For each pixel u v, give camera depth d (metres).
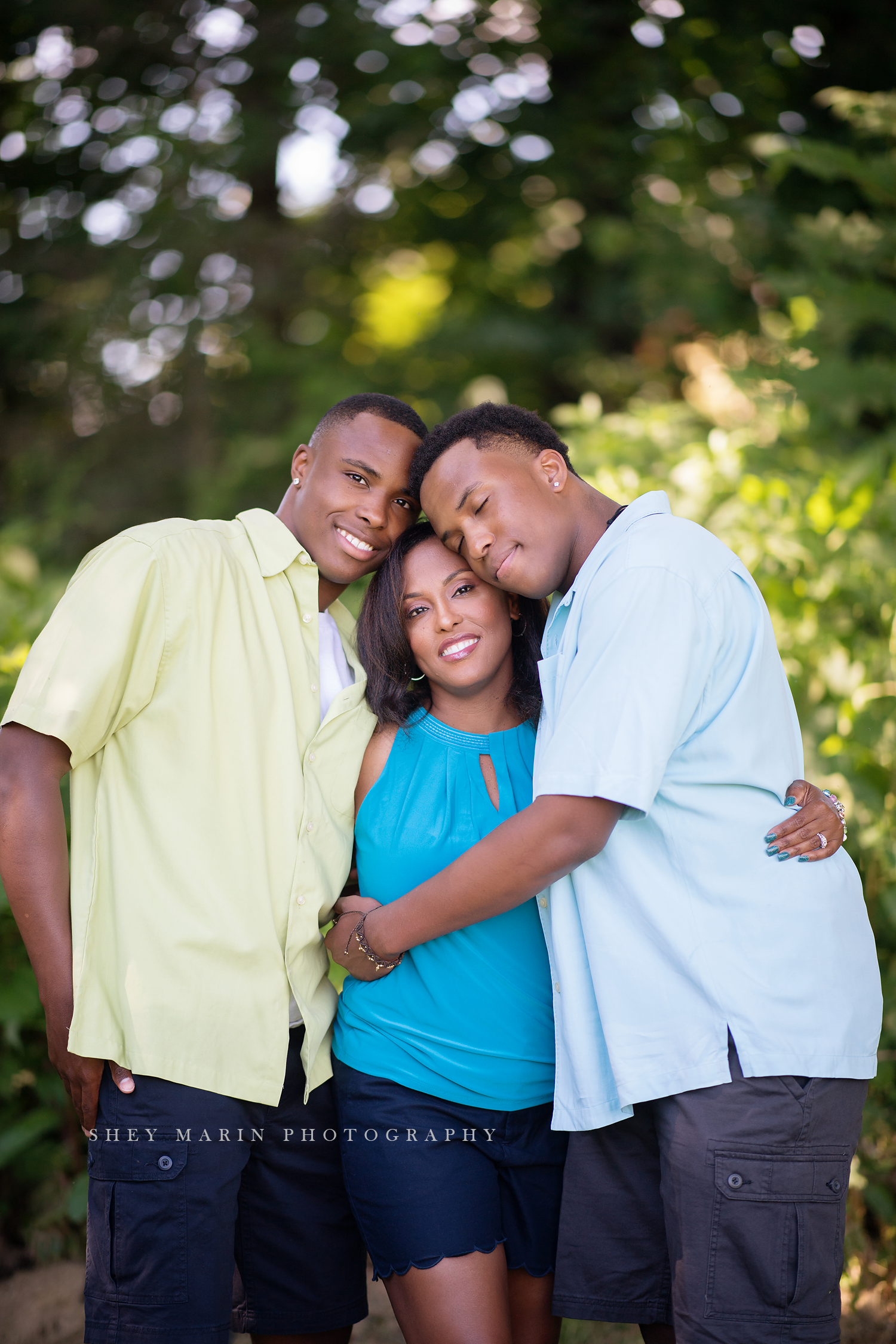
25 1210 3.03
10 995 2.88
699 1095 1.85
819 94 5.64
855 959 1.92
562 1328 2.69
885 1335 2.59
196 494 7.35
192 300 7.52
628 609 1.86
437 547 2.21
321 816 2.08
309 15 7.26
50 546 6.62
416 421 2.33
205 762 1.98
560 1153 2.13
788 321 6.20
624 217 7.77
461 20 7.37
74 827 2.00
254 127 7.29
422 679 2.28
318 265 8.02
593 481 3.66
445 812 2.15
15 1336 2.67
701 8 6.76
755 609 1.97
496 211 8.09
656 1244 2.02
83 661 1.89
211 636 2.02
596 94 7.46
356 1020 2.13
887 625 3.25
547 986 2.12
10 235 7.29
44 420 7.54
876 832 2.99
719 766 1.90
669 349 7.86
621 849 1.92
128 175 7.29
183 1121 1.91
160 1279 1.90
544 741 2.02
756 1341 1.80
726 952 1.87
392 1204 2.00
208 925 1.94
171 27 7.11
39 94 7.09
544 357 8.24
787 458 4.23
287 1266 2.20
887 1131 2.86
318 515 2.25
